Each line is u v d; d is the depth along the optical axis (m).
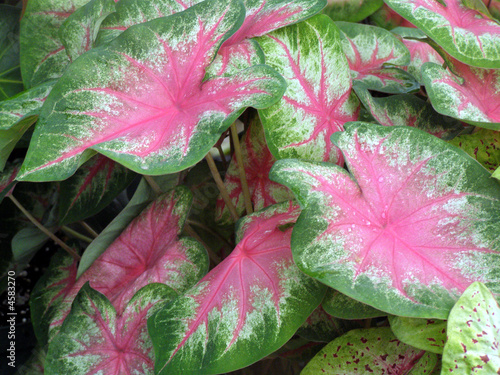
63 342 0.48
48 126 0.41
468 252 0.40
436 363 0.43
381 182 0.44
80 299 0.50
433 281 0.39
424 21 0.51
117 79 0.44
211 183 0.68
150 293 0.48
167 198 0.58
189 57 0.46
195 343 0.40
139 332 0.47
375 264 0.39
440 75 0.51
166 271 0.52
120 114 0.43
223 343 0.40
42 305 0.61
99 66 0.44
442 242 0.41
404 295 0.37
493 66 0.49
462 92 0.51
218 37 0.46
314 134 0.51
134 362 0.46
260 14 0.53
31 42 0.59
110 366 0.46
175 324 0.41
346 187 0.43
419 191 0.43
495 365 0.35
